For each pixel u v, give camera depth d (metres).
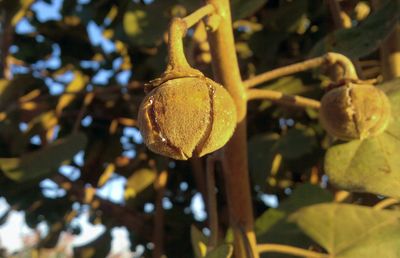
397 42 0.27
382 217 0.21
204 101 0.17
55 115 0.35
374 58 0.34
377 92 0.22
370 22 0.25
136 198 0.37
